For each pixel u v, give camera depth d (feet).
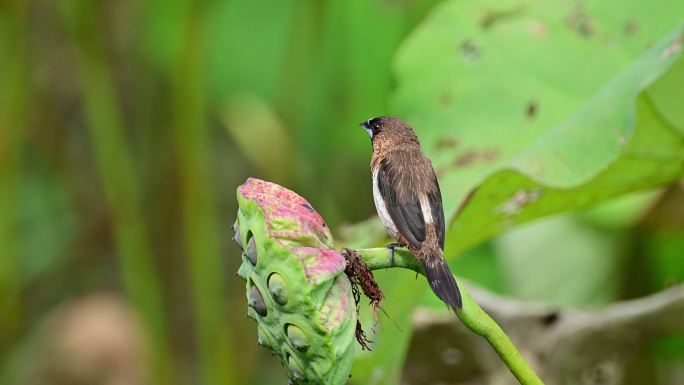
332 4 41.01
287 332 14.74
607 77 27.58
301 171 40.40
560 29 28.48
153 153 40.47
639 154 23.39
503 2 29.19
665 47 21.63
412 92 28.96
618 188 24.61
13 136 39.60
